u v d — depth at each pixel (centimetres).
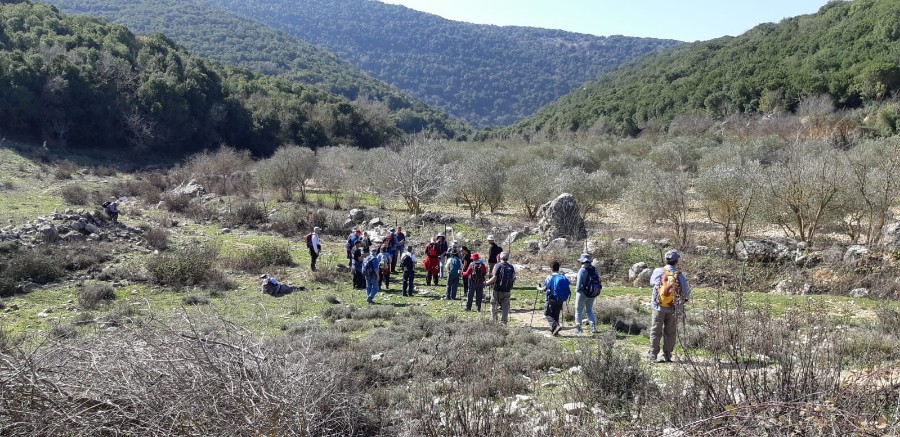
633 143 5219
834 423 410
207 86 6612
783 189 1956
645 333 1087
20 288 1503
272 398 511
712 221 2136
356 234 1912
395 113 12800
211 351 543
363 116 8250
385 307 1408
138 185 3788
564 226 2223
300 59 16562
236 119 6688
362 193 3762
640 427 507
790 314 688
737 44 9350
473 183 2912
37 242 1892
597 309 1234
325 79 15200
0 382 502
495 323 1163
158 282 1628
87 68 5569
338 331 1128
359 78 17088
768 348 567
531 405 671
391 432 608
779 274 1588
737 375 526
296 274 1834
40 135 5147
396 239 2009
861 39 6397
